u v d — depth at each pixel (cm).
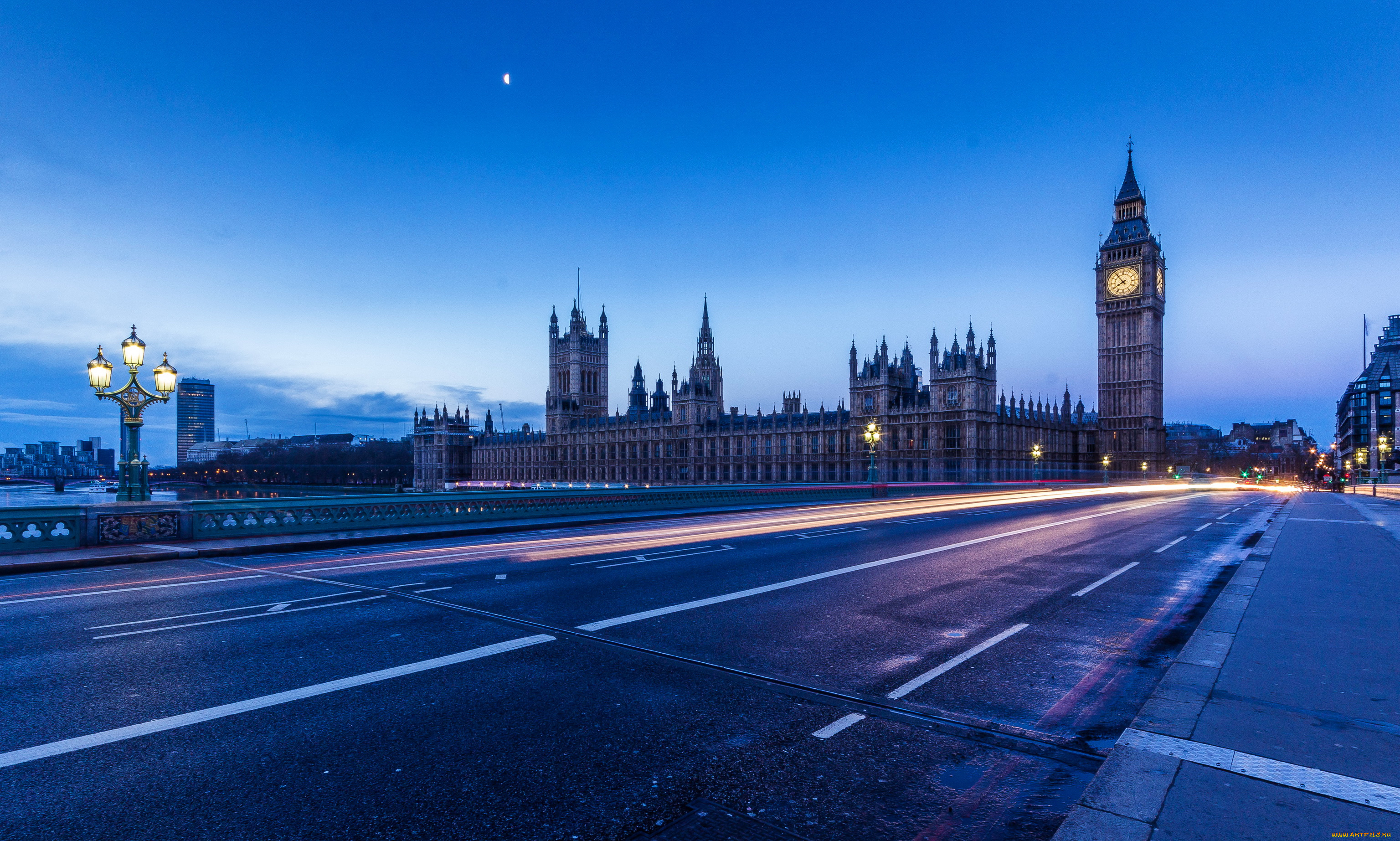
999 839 499
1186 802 464
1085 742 677
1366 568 1451
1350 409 18338
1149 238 13312
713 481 13312
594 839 496
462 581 1489
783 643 1005
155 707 734
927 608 1250
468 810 535
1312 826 433
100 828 505
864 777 595
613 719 714
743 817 529
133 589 1402
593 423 16262
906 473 10788
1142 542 2334
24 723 689
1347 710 627
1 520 1759
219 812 529
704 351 14625
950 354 10631
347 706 743
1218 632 905
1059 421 13100
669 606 1238
